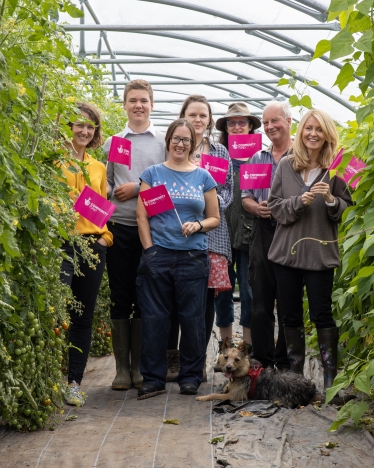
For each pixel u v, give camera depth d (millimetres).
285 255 4723
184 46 11203
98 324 6527
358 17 3109
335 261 4668
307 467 3367
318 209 4688
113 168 5449
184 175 5090
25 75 3227
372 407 4297
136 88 5363
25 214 3477
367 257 4258
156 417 4340
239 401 4633
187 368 5027
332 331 4684
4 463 3459
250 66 11742
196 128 5625
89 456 3555
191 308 5012
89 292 4801
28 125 3338
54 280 3936
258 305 5312
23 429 3969
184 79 13211
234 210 5953
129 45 11344
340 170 4383
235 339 7547
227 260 5625
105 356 6695
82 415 4379
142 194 4871
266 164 5316
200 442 3762
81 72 4363
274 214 4766
